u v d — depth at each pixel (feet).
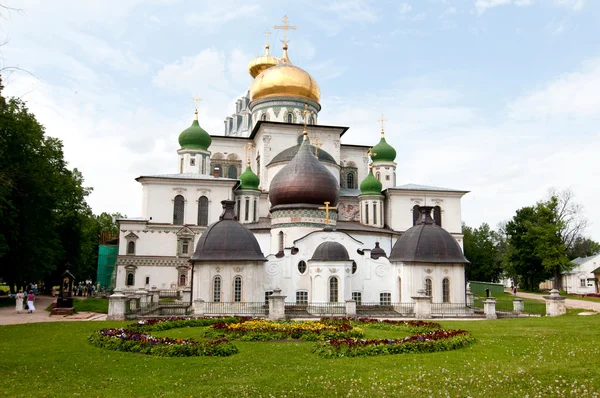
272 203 209.67
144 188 254.27
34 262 202.59
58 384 62.23
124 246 246.06
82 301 203.00
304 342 97.19
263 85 291.79
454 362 74.38
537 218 309.42
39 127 199.62
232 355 82.17
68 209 255.50
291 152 256.32
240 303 163.22
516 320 139.54
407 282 174.09
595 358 74.49
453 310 171.63
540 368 68.08
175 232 250.78
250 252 168.45
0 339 101.14
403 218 274.57
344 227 224.33
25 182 182.39
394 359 77.15
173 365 73.67
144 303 167.53
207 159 281.95
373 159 304.09
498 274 429.79
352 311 155.53
